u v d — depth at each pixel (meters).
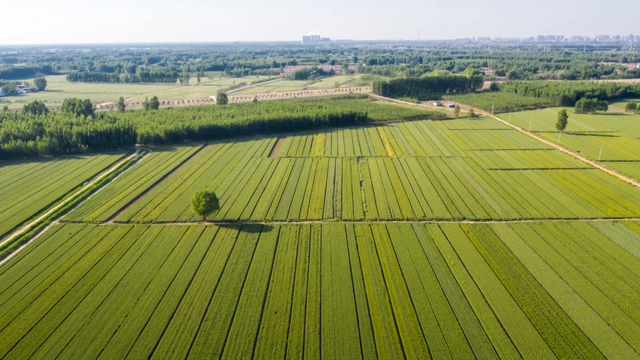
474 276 55.09
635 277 54.44
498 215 72.75
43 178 93.56
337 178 92.19
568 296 50.91
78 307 50.06
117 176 95.81
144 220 72.12
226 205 78.06
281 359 42.00
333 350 43.06
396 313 48.41
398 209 75.56
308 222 71.00
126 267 58.12
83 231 68.69
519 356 42.03
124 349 43.56
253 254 61.06
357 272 56.09
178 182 90.94
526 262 58.12
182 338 45.00
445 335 44.94
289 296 51.47
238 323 46.97
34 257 61.06
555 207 75.88
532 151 110.75
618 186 85.69
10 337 45.34
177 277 55.69
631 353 42.22
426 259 59.19
